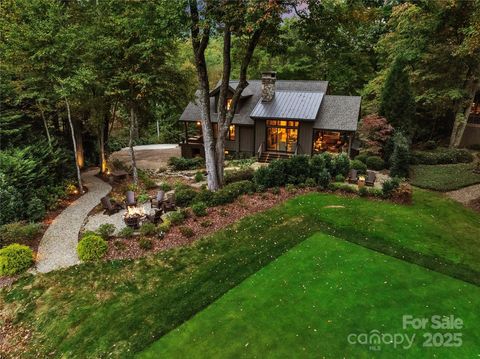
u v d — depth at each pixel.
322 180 17.92
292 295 10.00
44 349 8.81
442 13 22.12
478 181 19.69
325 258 11.84
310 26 17.05
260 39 18.08
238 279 10.95
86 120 22.64
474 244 12.79
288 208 15.84
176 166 24.95
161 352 8.30
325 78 37.38
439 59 24.27
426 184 19.64
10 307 10.24
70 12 20.14
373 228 13.89
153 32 14.72
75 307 10.03
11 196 14.47
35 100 18.41
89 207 17.20
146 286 10.82
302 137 25.14
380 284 10.35
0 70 17.69
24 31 15.35
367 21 16.16
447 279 10.59
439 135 30.53
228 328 8.88
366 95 32.97
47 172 17.95
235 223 14.56
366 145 23.81
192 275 11.26
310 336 8.47
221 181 18.77
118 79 17.59
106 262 12.03
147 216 14.67
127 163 28.08
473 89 25.22
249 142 27.31
